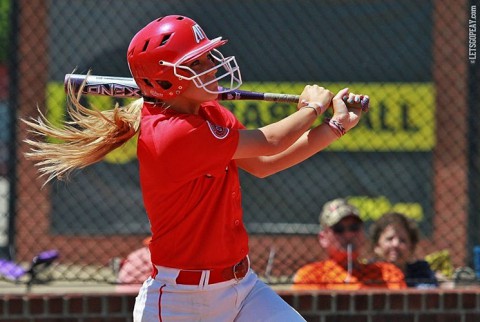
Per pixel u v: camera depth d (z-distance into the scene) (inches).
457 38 1013.2
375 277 801.6
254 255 972.6
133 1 1035.3
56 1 1015.6
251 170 540.1
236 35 1027.9
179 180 484.7
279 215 1035.9
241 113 997.2
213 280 506.3
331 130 519.2
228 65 503.2
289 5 1026.7
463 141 1010.1
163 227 504.7
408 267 825.5
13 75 919.7
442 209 1011.9
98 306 770.2
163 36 482.6
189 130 477.1
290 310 516.4
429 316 780.6
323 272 804.0
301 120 502.6
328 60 1027.3
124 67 1033.5
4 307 762.8
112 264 850.1
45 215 1000.2
